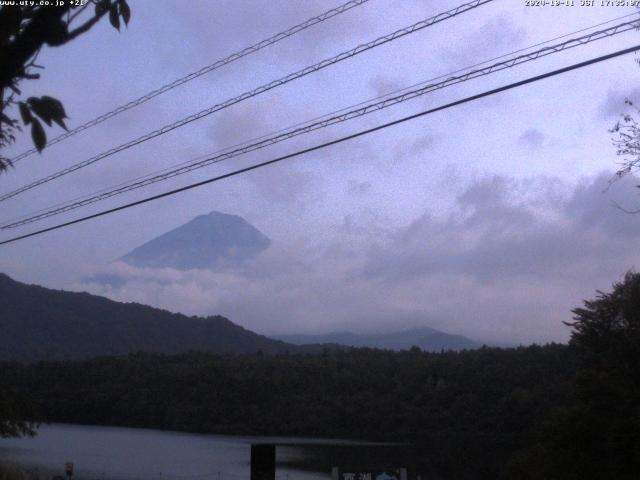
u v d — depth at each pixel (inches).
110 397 3447.3
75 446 2578.7
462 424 2455.7
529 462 1306.6
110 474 1866.4
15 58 146.6
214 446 2620.6
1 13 144.5
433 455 2012.8
